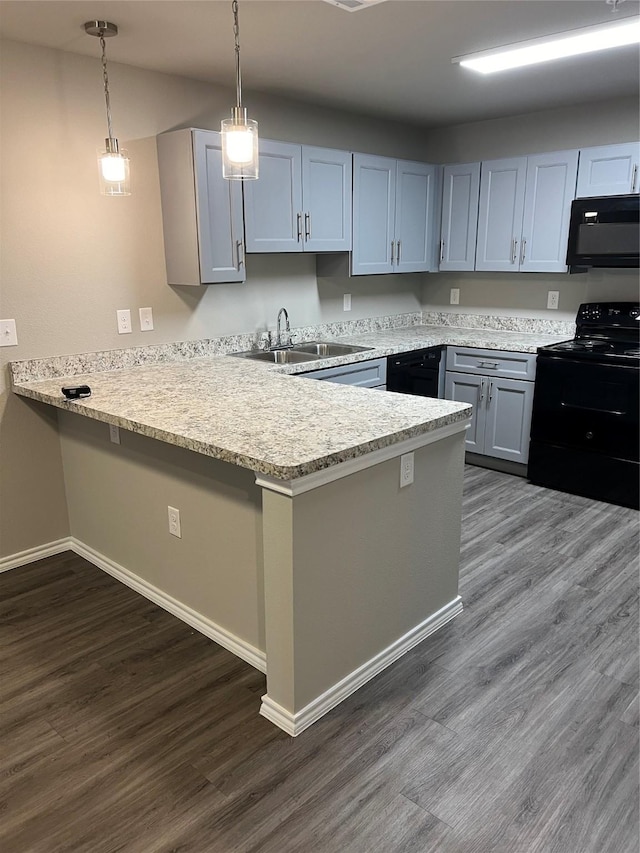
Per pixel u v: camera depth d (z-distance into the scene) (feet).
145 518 8.63
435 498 7.72
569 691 7.01
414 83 11.32
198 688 7.09
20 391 9.25
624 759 6.05
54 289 9.59
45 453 10.05
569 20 8.17
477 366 14.08
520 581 9.37
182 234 10.46
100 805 5.58
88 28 8.14
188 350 11.58
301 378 9.62
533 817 5.42
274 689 6.53
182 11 7.71
